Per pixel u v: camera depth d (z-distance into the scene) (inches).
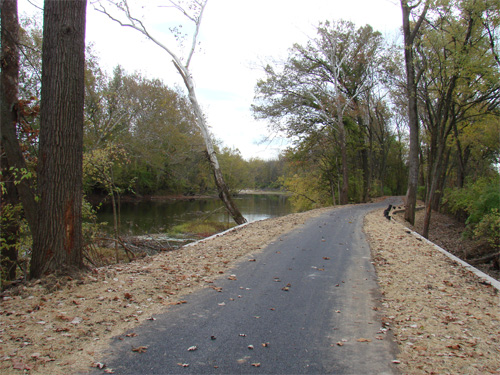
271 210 1665.8
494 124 1111.6
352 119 1417.3
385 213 818.2
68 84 248.8
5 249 350.0
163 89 1331.2
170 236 855.1
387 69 1097.4
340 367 144.3
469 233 789.2
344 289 255.1
